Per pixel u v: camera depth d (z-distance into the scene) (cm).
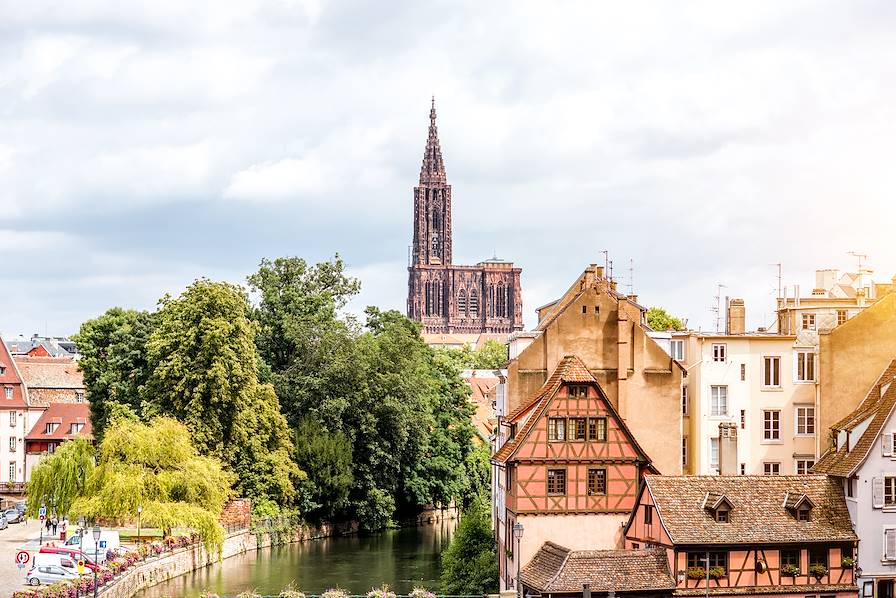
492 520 10081
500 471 9294
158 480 10750
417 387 14512
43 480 11506
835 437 8919
